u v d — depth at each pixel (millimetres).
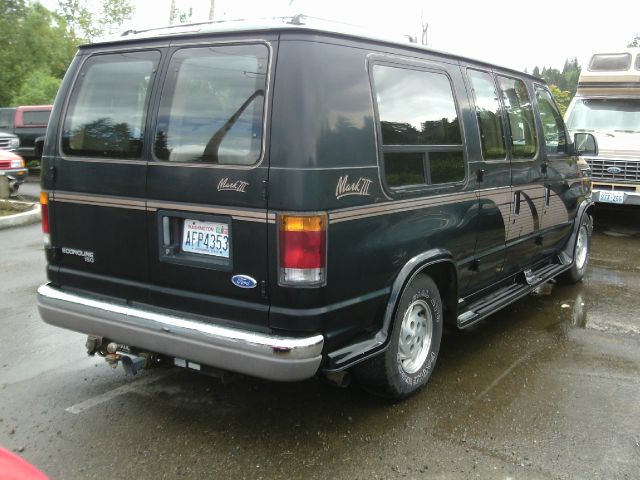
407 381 3787
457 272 4160
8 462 2080
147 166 3371
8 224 10055
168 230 3365
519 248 5129
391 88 3506
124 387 4113
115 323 3455
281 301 3027
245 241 3076
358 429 3561
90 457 3264
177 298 3361
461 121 4141
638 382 4223
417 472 3133
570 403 3898
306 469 3156
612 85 10359
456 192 4035
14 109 18688
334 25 3344
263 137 2996
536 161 5277
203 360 3162
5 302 5941
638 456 3289
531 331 5266
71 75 3791
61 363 4504
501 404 3879
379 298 3436
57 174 3748
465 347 4883
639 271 7398
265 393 4031
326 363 3176
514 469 3160
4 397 3949
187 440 3443
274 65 3014
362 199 3223
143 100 3449
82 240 3705
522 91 5180
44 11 27734
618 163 9406
